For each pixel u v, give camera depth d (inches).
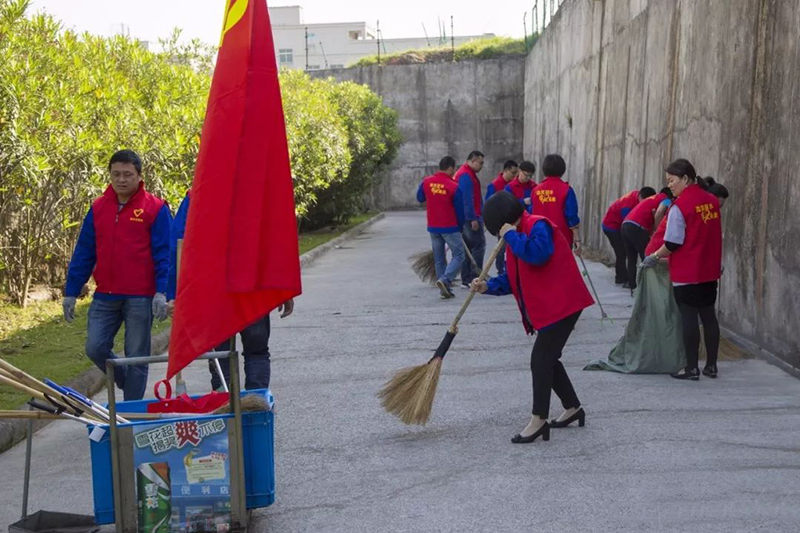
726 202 349.7
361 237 882.8
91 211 216.8
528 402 249.8
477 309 414.0
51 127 346.0
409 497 178.5
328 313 414.9
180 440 149.3
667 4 446.9
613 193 587.8
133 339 217.5
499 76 1263.5
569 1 783.1
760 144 310.2
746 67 324.8
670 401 246.1
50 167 335.6
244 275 144.2
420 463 199.6
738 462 194.2
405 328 370.6
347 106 957.8
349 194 927.0
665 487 179.9
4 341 332.8
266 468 155.7
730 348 297.3
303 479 191.2
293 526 165.0
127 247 214.5
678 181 267.6
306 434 225.1
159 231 217.0
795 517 163.3
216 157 145.7
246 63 145.9
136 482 149.2
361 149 927.0
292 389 273.0
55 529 161.2
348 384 277.6
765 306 305.9
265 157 145.8
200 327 144.9
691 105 400.5
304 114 712.4
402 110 1293.1
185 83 462.3
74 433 230.8
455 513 169.0
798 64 276.1
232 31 148.1
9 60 332.8
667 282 274.4
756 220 314.8
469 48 1368.1
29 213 381.1
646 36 494.9
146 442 148.9
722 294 355.6
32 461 207.9
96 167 362.9
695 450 203.0
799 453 199.6
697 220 263.1
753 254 317.4
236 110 145.3
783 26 288.4
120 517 149.5
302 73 972.6
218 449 150.1
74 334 347.9
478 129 1279.5
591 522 162.7
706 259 265.3
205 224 145.6
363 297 463.8
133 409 166.4
